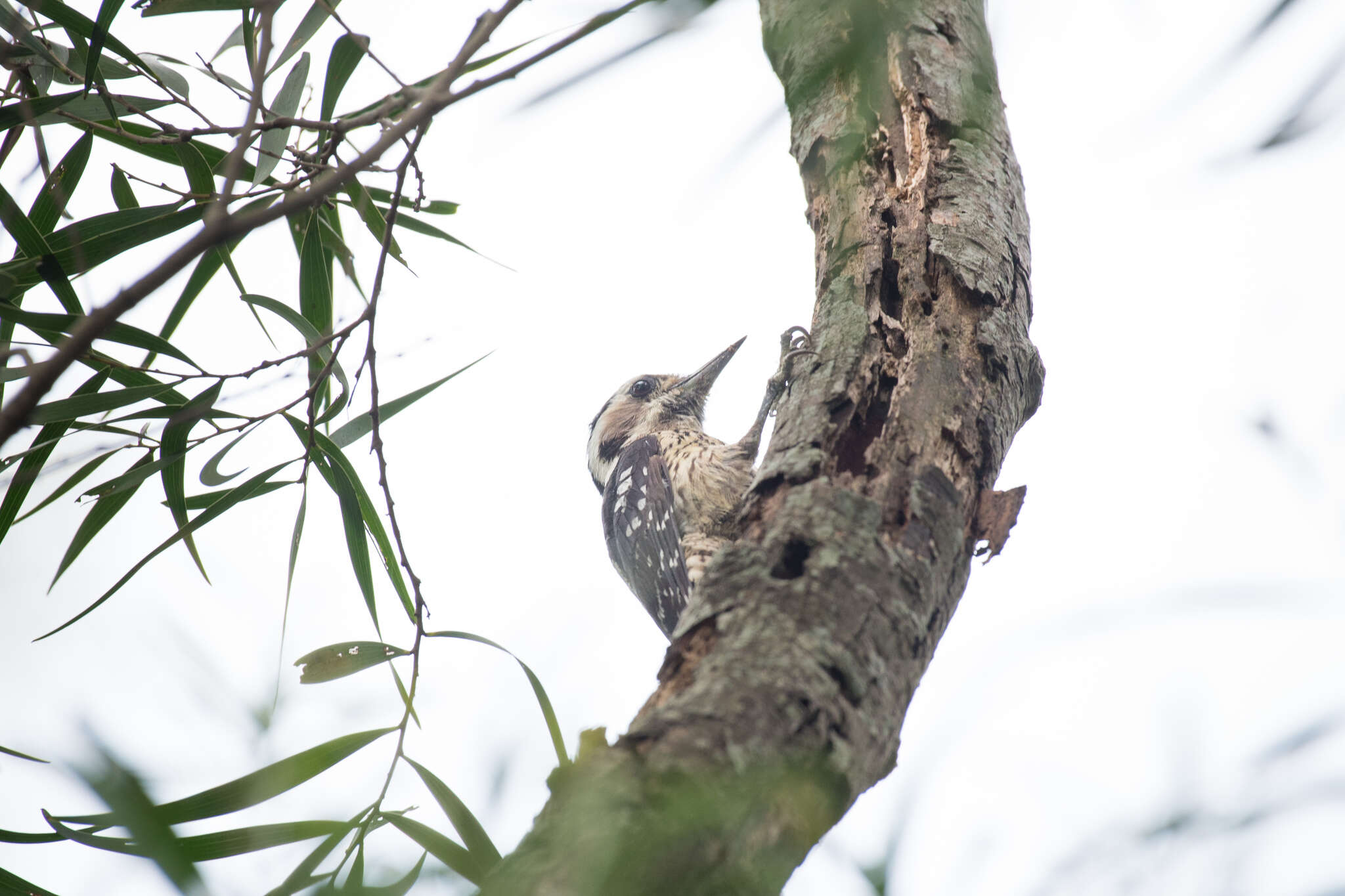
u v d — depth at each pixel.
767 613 3.72
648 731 3.19
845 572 3.89
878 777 3.61
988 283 5.50
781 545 4.02
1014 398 5.27
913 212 5.87
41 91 5.43
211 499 5.88
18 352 2.99
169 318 5.79
